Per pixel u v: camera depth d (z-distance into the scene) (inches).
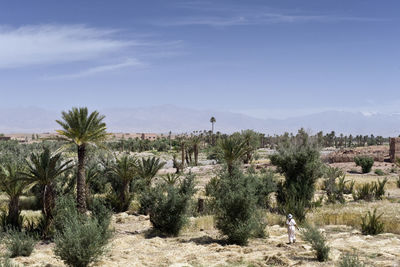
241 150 1256.8
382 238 764.0
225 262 575.2
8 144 4158.5
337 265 533.6
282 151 1222.3
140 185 1409.9
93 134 944.9
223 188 882.1
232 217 747.4
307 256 601.6
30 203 1279.5
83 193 952.3
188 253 651.5
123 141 5487.2
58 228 836.6
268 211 1076.5
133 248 702.5
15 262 595.2
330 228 883.4
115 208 1248.8
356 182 1749.5
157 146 5772.6
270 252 633.0
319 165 1182.3
